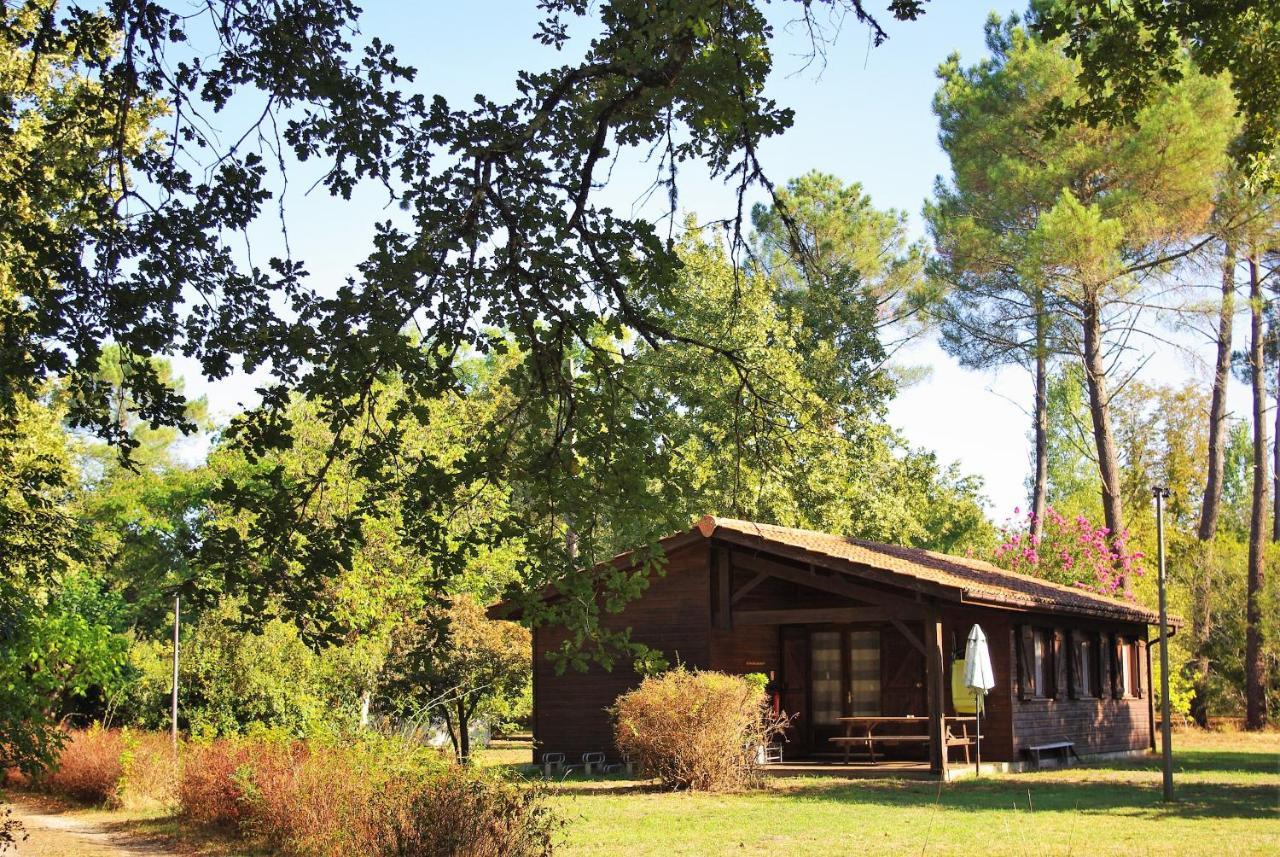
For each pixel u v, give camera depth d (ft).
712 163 22.43
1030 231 102.89
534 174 21.67
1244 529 170.30
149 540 105.81
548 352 23.20
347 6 22.59
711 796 56.65
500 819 35.12
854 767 69.05
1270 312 124.57
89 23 22.43
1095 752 81.66
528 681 80.02
